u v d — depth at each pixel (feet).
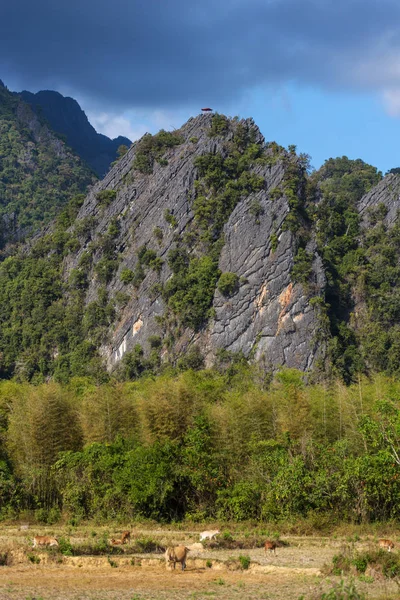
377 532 124.06
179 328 422.00
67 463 151.02
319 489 133.69
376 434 137.69
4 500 149.07
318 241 422.00
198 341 416.26
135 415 172.45
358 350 395.55
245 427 158.10
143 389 253.85
